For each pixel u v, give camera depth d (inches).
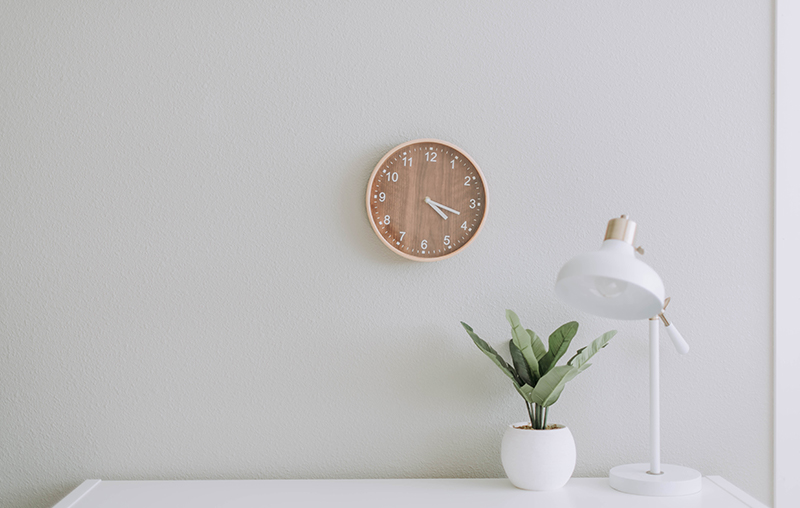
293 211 53.3
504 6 54.7
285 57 53.9
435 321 53.2
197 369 52.2
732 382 54.0
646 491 45.8
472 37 54.7
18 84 52.8
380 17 54.4
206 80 53.5
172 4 53.7
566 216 54.2
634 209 54.5
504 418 52.8
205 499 45.5
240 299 52.7
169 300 52.5
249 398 52.3
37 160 52.5
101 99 53.0
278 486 48.9
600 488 47.7
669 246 54.4
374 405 52.7
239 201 53.1
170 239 52.7
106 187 52.7
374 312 53.1
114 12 53.4
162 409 52.0
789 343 54.1
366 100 54.0
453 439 52.6
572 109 54.6
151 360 52.2
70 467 51.5
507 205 54.1
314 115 53.7
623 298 38.5
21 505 51.3
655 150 54.6
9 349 51.8
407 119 54.1
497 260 53.7
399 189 52.9
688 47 55.1
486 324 53.4
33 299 52.0
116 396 51.9
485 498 45.3
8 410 51.6
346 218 53.5
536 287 53.7
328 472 52.2
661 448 53.6
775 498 53.5
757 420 53.9
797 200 54.6
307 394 52.5
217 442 52.1
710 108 55.0
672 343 53.1
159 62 53.4
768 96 55.1
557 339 49.3
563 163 54.4
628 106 54.7
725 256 54.6
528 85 54.6
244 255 52.9
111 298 52.3
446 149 53.2
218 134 53.3
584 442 53.0
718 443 53.6
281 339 52.7
